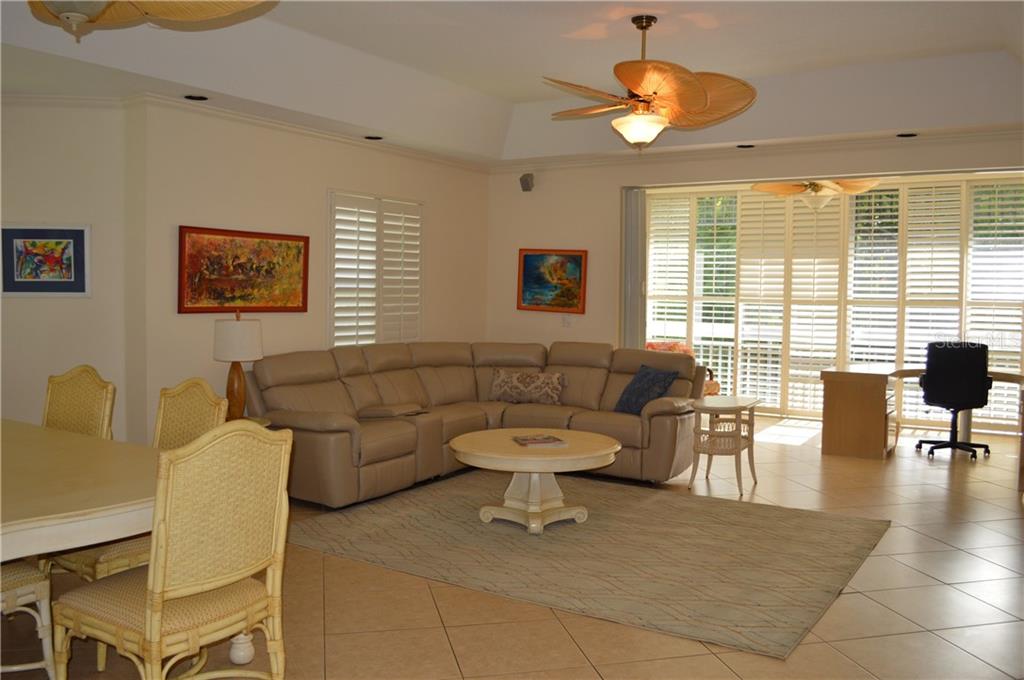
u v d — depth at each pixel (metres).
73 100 5.35
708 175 7.25
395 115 6.27
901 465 6.86
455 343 7.39
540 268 8.05
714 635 3.46
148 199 5.27
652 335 9.61
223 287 5.72
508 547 4.66
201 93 5.14
